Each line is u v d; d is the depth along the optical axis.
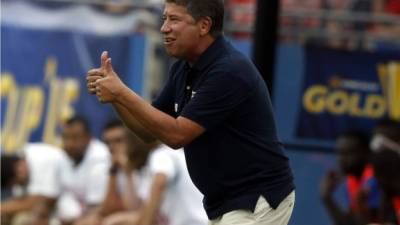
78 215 32.94
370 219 28.41
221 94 16.80
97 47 33.31
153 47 33.22
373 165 26.47
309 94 31.17
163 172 27.72
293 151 31.06
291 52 31.14
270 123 17.39
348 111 31.25
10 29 33.62
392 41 32.69
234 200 17.33
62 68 33.56
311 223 30.89
